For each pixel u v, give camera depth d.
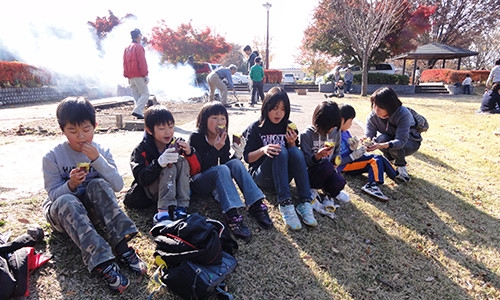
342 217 3.13
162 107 2.53
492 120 8.41
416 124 3.94
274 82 23.06
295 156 2.93
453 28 31.14
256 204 2.79
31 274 2.00
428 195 3.84
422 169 4.64
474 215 3.61
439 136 6.93
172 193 2.47
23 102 12.84
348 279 2.43
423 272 2.65
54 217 2.10
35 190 3.06
